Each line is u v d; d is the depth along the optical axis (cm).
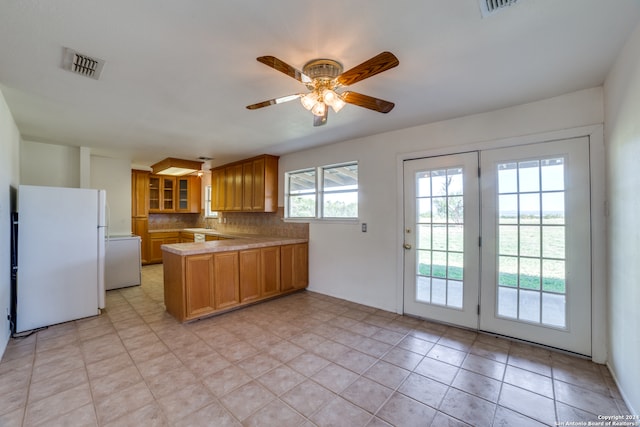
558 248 247
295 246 426
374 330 295
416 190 328
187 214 754
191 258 314
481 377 212
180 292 312
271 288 394
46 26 151
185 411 174
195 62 187
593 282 230
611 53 180
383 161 354
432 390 197
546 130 249
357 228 381
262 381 205
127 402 181
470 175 290
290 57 181
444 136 306
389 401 185
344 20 146
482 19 146
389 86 225
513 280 269
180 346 258
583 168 234
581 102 233
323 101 185
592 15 144
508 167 270
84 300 324
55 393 190
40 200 299
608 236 220
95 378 207
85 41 165
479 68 197
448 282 307
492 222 279
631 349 174
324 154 418
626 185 181
